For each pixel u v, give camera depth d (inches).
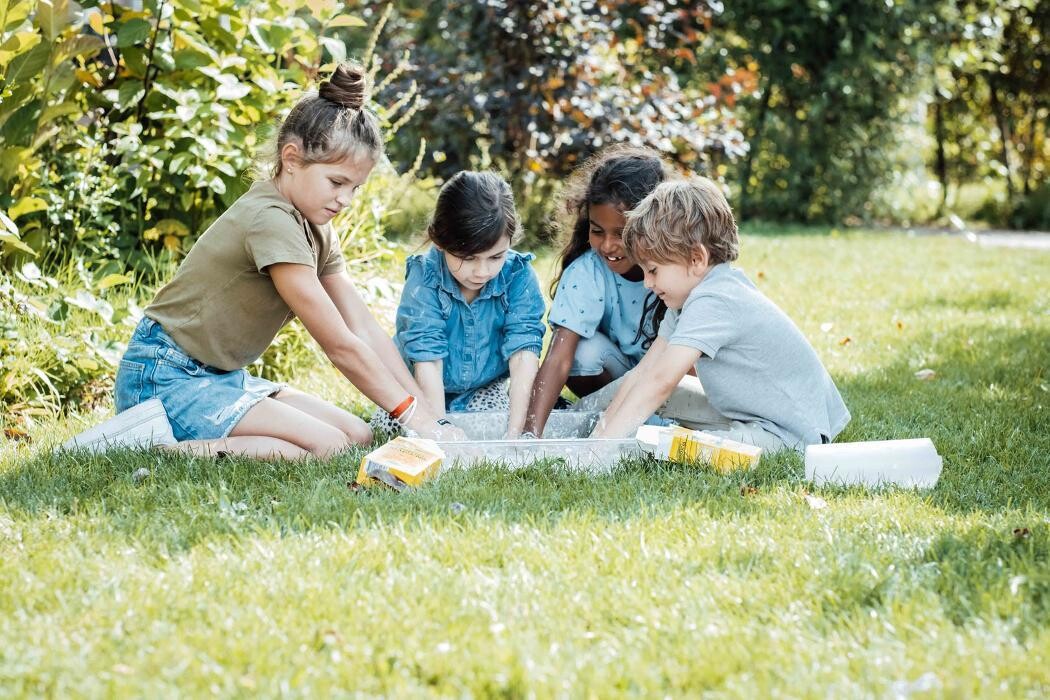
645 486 99.7
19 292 136.3
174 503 92.0
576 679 62.7
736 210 427.5
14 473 101.0
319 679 62.6
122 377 113.3
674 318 119.8
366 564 78.7
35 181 149.2
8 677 62.4
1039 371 159.9
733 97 331.9
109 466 103.0
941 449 117.6
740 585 75.5
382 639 67.6
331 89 107.8
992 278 263.6
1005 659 65.1
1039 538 84.6
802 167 416.8
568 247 132.5
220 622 69.0
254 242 108.7
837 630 70.1
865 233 391.9
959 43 428.8
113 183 155.4
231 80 158.2
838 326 199.3
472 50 298.2
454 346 129.6
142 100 164.9
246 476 99.9
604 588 75.0
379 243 184.2
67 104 147.9
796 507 93.6
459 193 114.7
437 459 100.8
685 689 63.1
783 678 63.3
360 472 98.6
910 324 201.0
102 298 144.5
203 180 157.5
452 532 85.0
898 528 87.7
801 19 402.9
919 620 70.3
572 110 280.8
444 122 290.4
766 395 116.1
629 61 317.4
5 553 80.8
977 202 476.7
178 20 162.1
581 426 124.8
